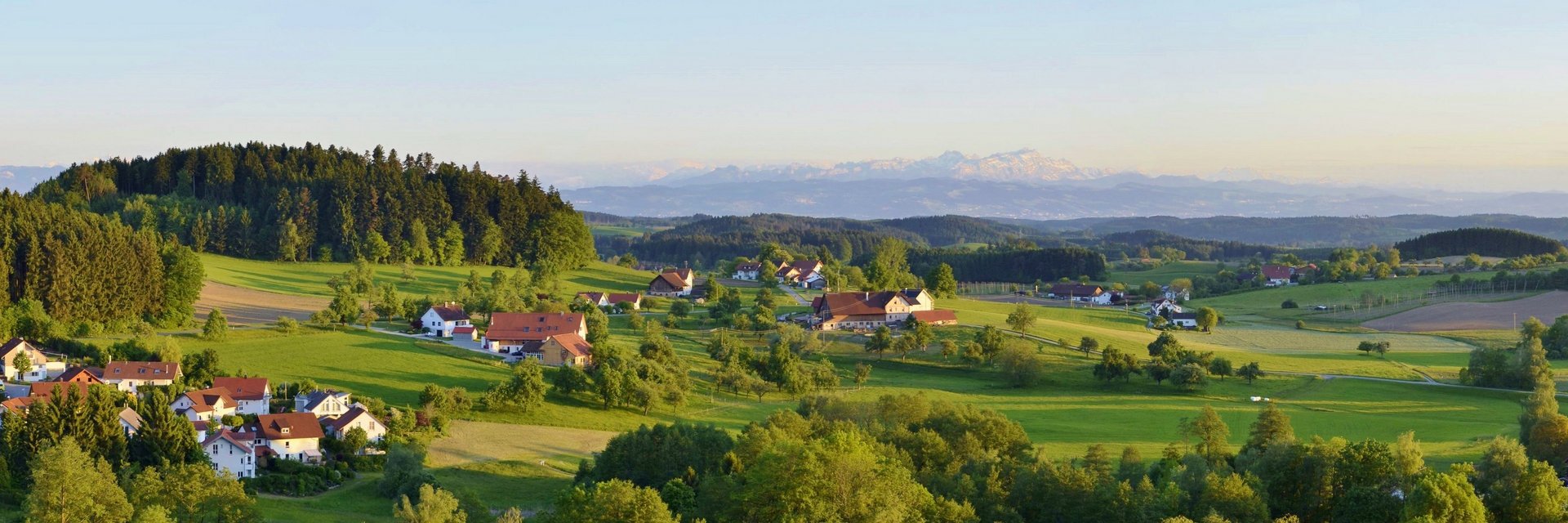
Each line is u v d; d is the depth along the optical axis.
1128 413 179.25
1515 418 172.62
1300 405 188.00
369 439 143.88
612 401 171.88
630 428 162.38
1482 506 92.75
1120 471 117.50
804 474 92.38
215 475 107.50
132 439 127.06
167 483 100.00
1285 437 120.12
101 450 122.00
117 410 125.94
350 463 136.75
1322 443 110.56
